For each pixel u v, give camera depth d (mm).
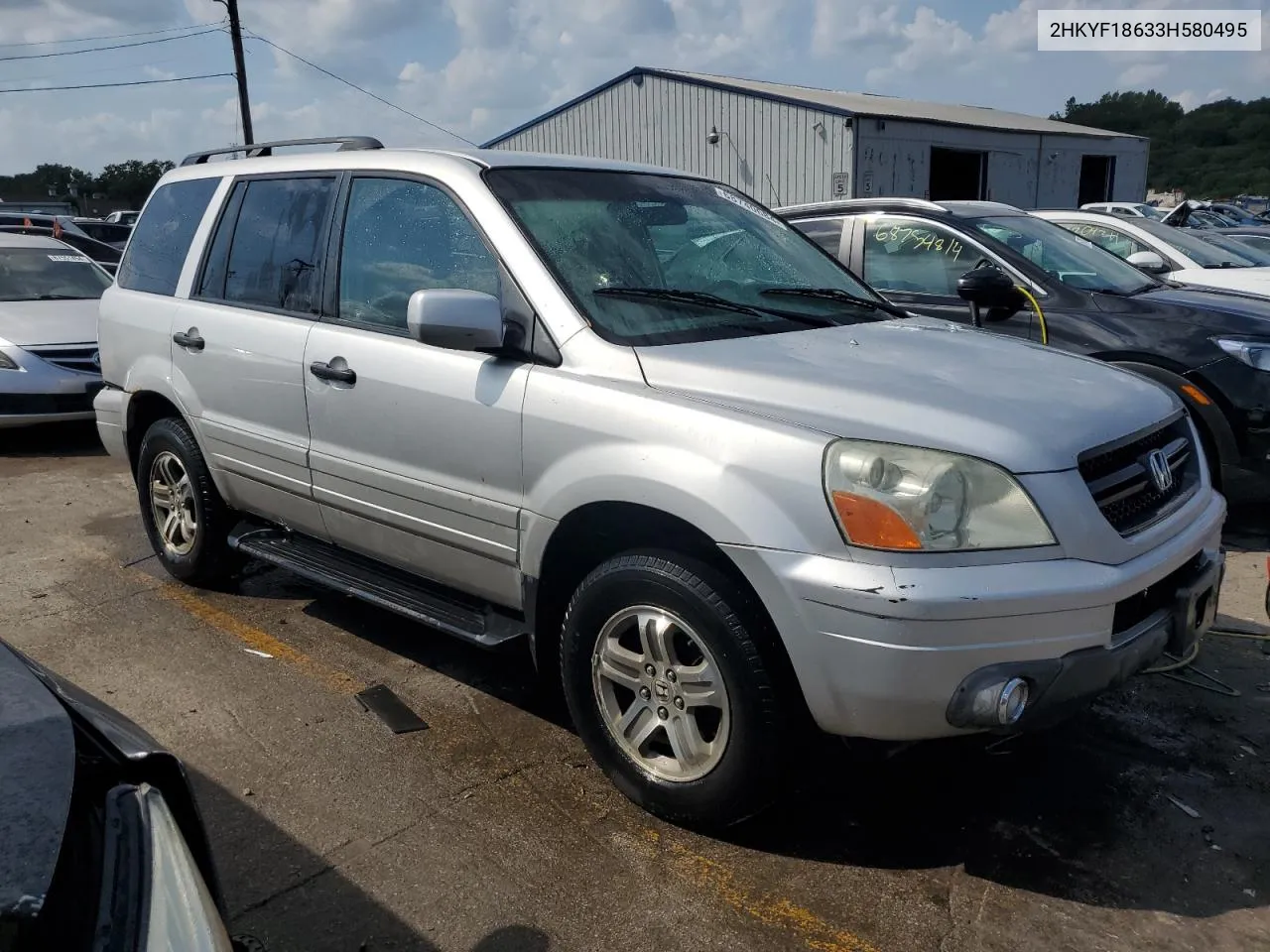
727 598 2850
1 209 30359
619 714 3229
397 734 3732
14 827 1644
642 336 3293
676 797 3066
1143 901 2816
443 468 3541
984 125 26797
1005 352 3504
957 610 2539
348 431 3869
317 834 3139
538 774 3461
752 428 2801
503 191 3617
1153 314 5902
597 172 4023
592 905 2814
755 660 2820
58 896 1582
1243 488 5672
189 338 4641
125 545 5941
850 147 22750
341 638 4602
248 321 4336
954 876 2930
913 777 3430
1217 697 3990
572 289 3367
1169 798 3307
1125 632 2861
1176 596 3035
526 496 3287
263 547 4520
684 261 3818
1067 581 2629
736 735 2891
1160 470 3092
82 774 1915
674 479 2869
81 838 1738
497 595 3557
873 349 3367
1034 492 2662
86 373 8469
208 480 4828
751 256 4055
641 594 3027
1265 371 5488
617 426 3023
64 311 9016
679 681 3025
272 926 2738
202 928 1697
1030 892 2855
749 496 2758
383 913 2789
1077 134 30969
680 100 25719
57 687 2217
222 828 3170
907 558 2586
